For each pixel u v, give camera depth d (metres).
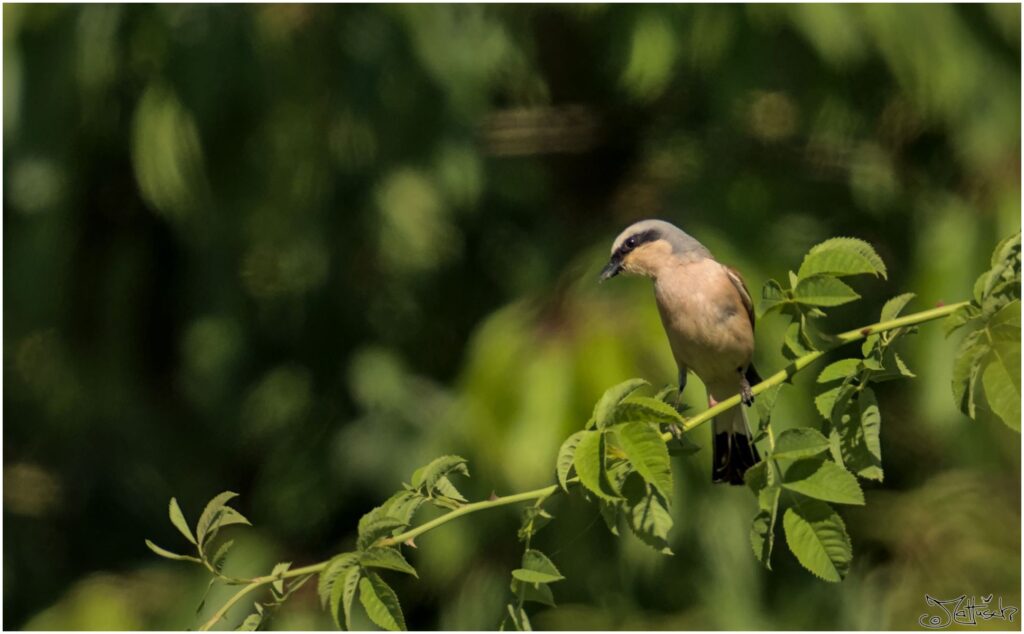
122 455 15.14
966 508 13.32
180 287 14.51
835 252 5.65
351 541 14.18
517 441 10.80
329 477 14.23
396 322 14.52
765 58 12.91
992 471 13.01
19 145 13.70
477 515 11.96
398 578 13.11
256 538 14.23
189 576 14.09
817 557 5.03
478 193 13.60
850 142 13.79
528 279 14.06
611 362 10.80
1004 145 13.02
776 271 12.54
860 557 13.41
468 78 13.67
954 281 12.43
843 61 12.68
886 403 14.21
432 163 13.41
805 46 13.09
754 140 13.79
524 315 11.68
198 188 13.12
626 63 13.02
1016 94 13.24
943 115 13.04
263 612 5.50
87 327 14.42
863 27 12.78
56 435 15.23
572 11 13.71
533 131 14.59
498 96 14.95
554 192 14.70
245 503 15.27
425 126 13.43
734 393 8.38
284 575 5.49
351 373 14.38
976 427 12.36
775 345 11.60
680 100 14.45
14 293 13.99
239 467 15.35
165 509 15.12
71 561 15.12
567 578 12.08
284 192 13.48
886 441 14.16
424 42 13.43
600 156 14.67
